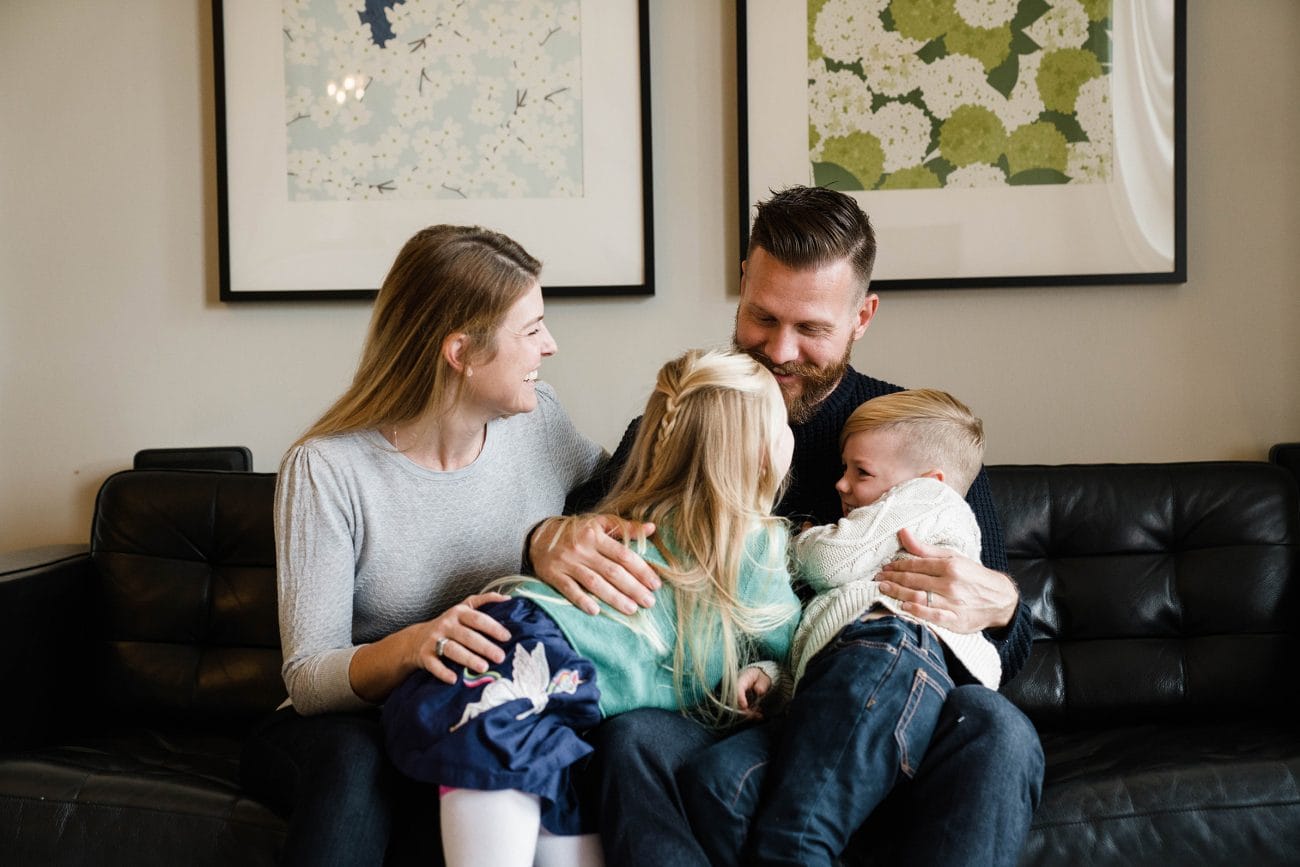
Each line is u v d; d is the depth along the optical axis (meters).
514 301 1.42
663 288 2.20
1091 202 2.14
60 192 2.21
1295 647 1.80
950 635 1.37
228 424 2.23
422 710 1.18
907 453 1.52
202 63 2.19
